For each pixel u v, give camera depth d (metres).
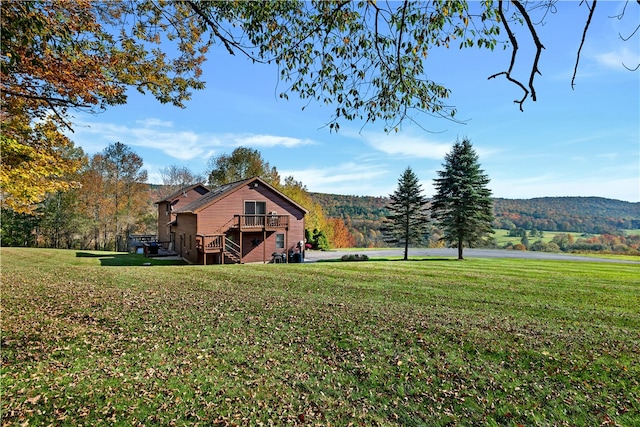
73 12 4.33
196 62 5.66
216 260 21.20
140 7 4.46
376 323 7.36
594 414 4.12
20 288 9.80
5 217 32.91
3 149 6.68
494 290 11.02
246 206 22.23
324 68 3.67
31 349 5.58
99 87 5.36
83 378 4.79
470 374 5.14
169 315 7.66
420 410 4.26
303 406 4.32
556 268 17.48
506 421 4.02
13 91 5.09
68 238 36.53
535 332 6.89
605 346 6.16
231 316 7.71
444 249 40.59
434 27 3.04
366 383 4.89
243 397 4.48
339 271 15.10
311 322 7.39
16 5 3.60
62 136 7.33
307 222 38.53
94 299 8.79
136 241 30.11
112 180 36.03
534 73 2.49
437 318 7.78
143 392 4.50
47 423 3.81
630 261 23.80
